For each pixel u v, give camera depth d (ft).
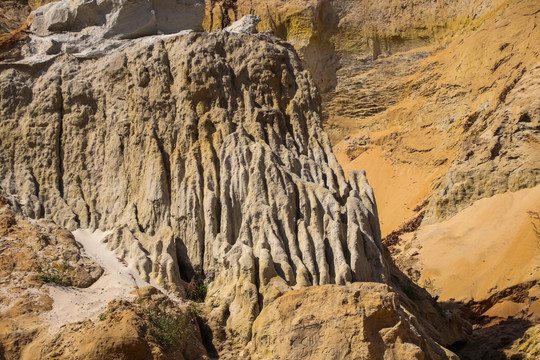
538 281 93.40
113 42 61.05
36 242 47.52
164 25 65.26
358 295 42.29
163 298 44.60
